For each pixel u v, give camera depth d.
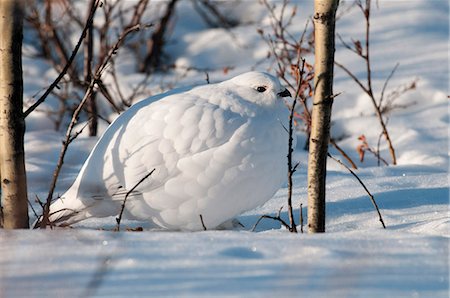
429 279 4.43
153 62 17.44
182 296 4.03
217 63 17.89
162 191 7.51
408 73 15.94
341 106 14.95
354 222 7.90
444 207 8.33
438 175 9.87
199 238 5.43
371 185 9.45
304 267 4.57
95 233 5.59
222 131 7.46
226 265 4.65
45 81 16.45
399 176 9.91
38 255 4.92
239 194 7.59
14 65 7.00
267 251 5.03
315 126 6.82
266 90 7.88
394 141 13.17
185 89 8.12
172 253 4.93
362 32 18.50
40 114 14.76
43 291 4.16
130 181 7.52
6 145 7.13
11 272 4.56
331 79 6.73
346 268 4.52
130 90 15.91
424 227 7.09
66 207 7.77
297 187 9.63
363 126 13.94
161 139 7.48
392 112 14.58
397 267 4.68
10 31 6.89
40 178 10.12
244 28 19.20
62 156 7.63
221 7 19.88
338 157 12.28
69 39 17.31
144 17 18.92
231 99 7.78
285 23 18.75
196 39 18.78
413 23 18.86
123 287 4.19
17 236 5.50
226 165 7.41
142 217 7.79
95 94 13.27
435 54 17.06
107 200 7.67
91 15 7.29
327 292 4.11
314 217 6.96
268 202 9.03
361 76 15.95
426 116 14.13
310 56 16.22
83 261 4.77
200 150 7.41
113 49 7.86
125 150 7.59
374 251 5.10
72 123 7.66
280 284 4.23
